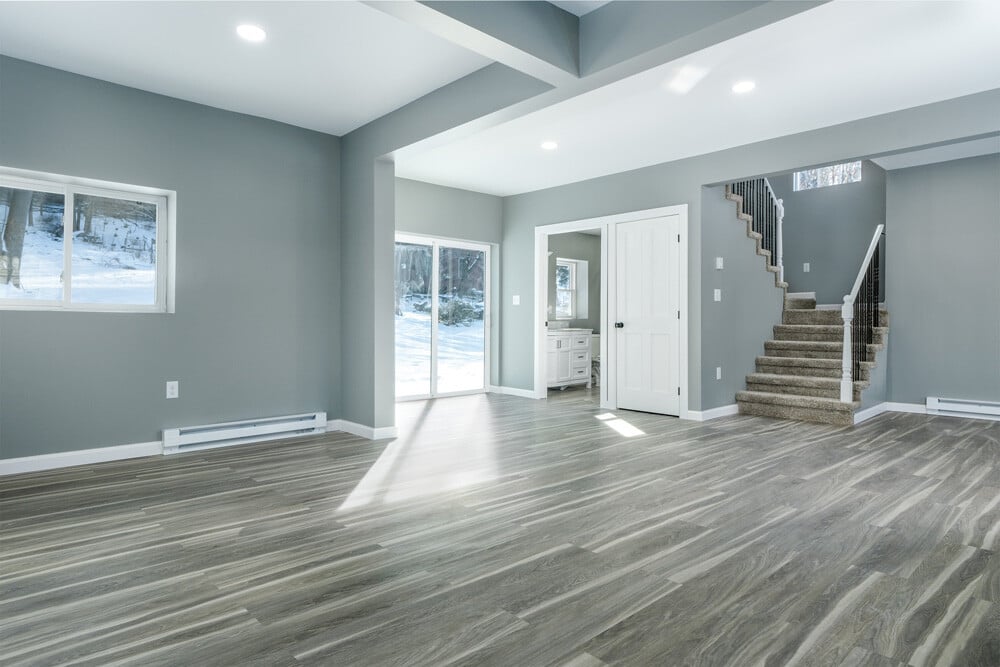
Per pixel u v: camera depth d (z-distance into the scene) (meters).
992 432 4.89
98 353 3.80
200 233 4.19
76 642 1.72
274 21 3.00
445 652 1.66
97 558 2.32
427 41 3.21
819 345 6.06
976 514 2.85
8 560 2.30
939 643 1.71
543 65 2.90
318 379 4.84
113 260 3.96
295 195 4.67
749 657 1.64
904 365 6.02
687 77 3.59
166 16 2.95
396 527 2.67
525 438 4.65
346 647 1.69
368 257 4.61
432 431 4.93
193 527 2.67
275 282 4.57
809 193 8.29
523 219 7.19
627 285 6.07
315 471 3.63
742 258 6.09
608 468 3.72
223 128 4.29
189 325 4.16
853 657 1.64
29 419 3.57
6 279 3.59
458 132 3.87
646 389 5.93
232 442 4.35
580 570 2.22
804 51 3.24
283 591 2.04
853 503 3.02
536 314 7.00
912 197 5.97
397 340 6.70
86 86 3.70
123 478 3.46
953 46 3.18
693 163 5.44
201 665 1.60
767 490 3.25
